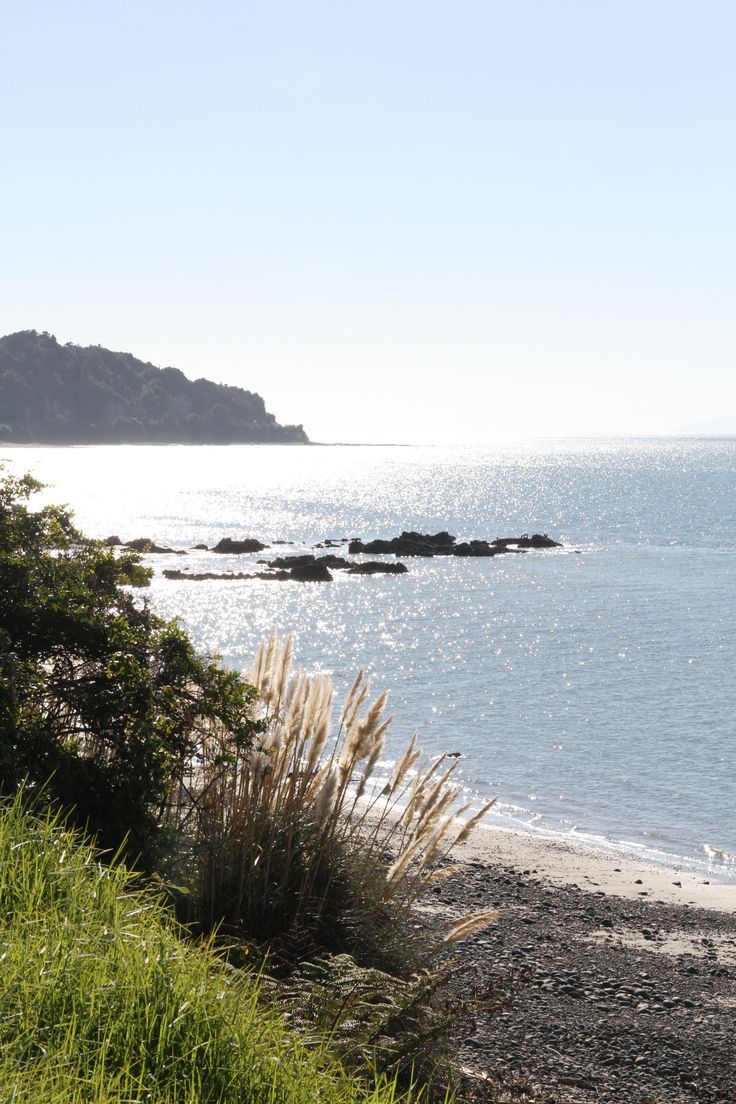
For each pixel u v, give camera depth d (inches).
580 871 692.1
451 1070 263.4
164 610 2138.3
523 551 3312.0
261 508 5319.9
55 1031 150.0
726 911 621.0
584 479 7775.6
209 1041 158.9
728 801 912.3
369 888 313.1
